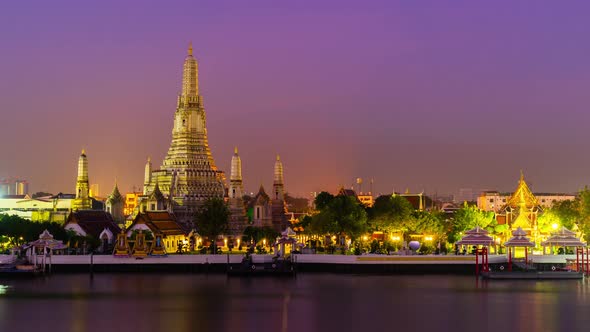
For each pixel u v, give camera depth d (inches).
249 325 6018.7
